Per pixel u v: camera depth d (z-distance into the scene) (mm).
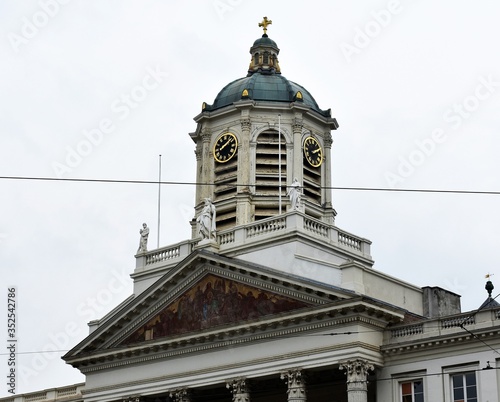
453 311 62938
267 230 59156
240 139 69750
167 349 59438
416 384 52906
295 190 59188
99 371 62812
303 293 54719
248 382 55906
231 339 56906
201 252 58688
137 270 64375
